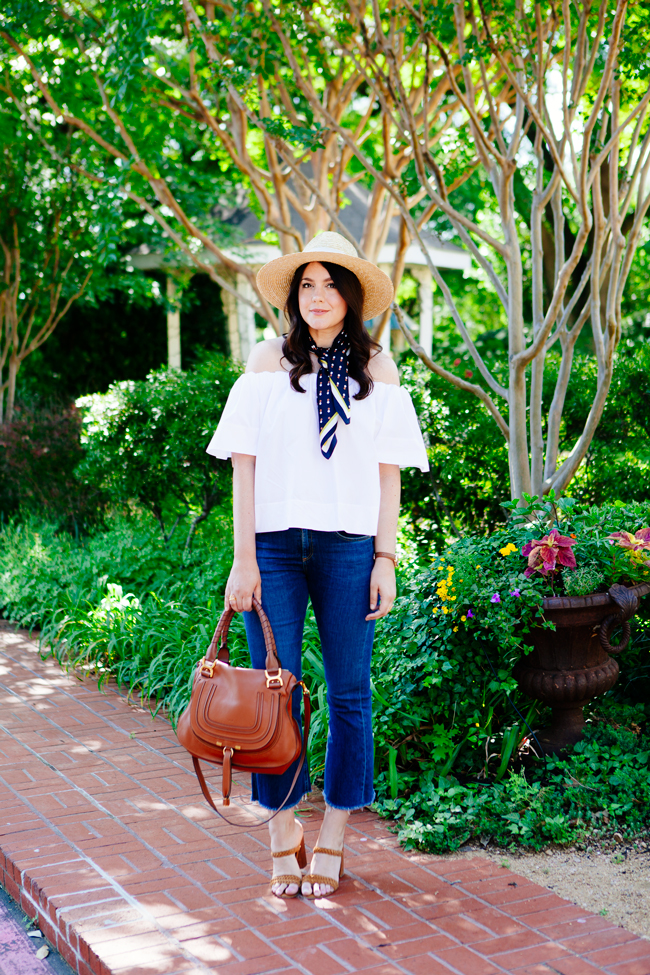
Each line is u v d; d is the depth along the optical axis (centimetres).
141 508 719
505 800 318
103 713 439
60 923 248
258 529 253
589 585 330
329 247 255
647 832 303
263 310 741
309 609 445
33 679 496
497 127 456
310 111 529
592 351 862
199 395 614
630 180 442
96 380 1385
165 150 1008
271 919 247
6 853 288
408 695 342
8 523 823
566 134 412
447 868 279
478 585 332
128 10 545
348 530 249
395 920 247
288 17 530
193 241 1111
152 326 1434
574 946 234
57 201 995
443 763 343
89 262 1038
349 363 255
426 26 433
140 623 510
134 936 237
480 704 348
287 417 251
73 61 695
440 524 579
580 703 344
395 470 263
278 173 702
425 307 1360
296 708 254
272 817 259
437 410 563
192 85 664
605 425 589
